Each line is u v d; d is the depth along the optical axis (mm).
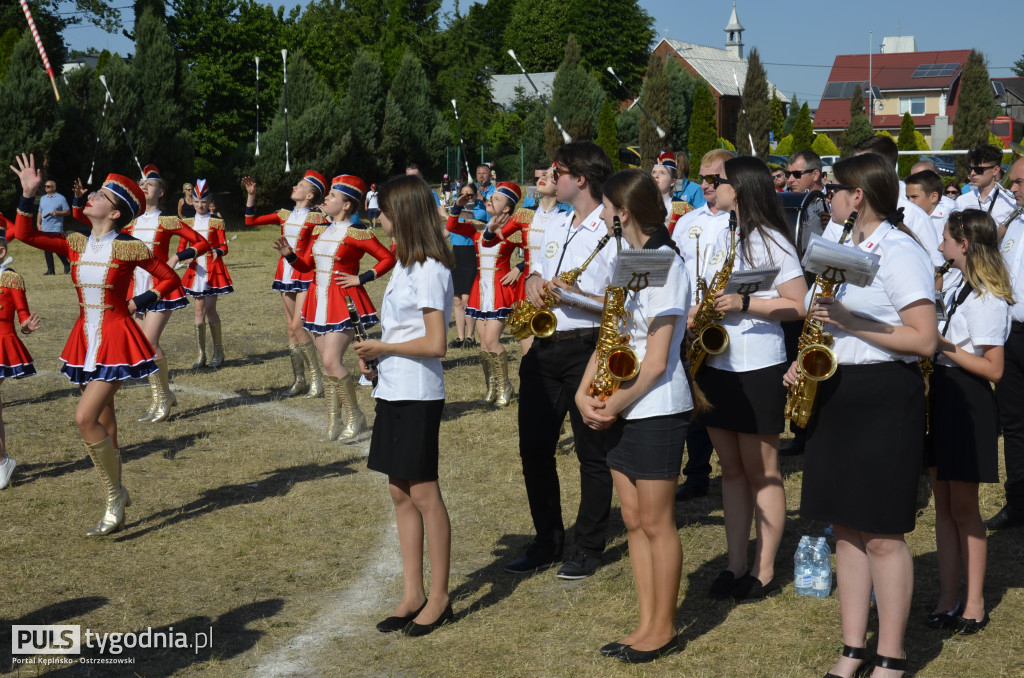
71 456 7242
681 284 3865
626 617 4504
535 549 5184
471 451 7371
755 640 4242
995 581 4883
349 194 7477
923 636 4277
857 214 3814
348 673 4012
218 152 39375
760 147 40906
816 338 3816
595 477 4969
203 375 10188
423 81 37906
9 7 37125
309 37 51094
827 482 3740
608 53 68375
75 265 5727
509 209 8477
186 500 6258
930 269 3643
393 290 4348
